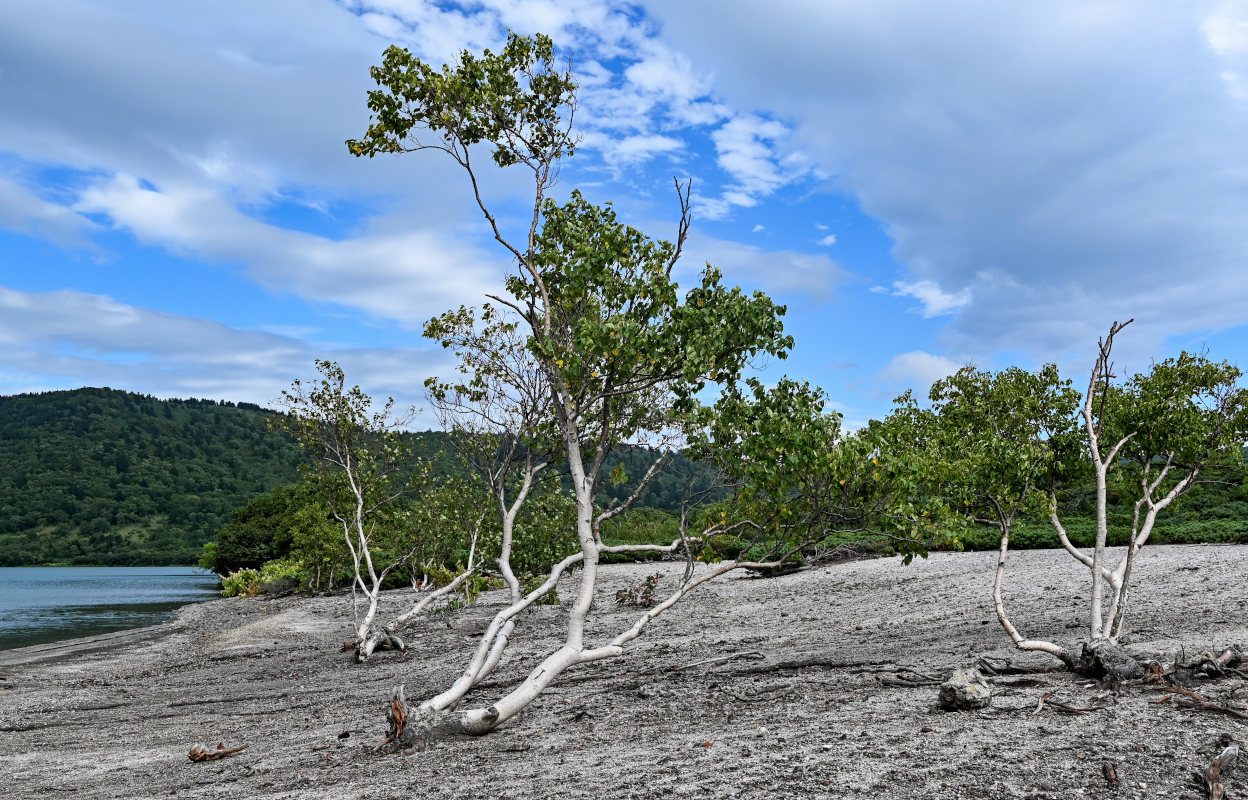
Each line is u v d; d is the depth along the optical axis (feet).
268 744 32.99
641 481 36.76
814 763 20.86
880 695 29.81
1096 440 35.12
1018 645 32.09
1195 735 21.35
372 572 70.23
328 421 71.77
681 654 48.70
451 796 20.80
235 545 196.75
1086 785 17.95
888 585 72.59
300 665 64.13
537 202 37.58
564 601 86.28
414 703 39.91
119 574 340.39
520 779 21.97
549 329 35.29
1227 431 37.60
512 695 30.17
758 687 33.86
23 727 43.80
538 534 60.08
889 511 33.50
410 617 67.21
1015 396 41.27
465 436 44.80
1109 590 54.29
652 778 20.75
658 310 34.45
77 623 117.50
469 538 69.97
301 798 22.21
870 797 17.93
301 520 134.82
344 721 37.42
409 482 74.13
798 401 33.63
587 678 42.27
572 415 34.47
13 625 115.24
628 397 36.52
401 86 36.60
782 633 54.65
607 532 116.16
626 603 80.23
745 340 34.30
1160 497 41.06
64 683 62.08
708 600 79.05
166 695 53.83
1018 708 25.41
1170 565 61.62
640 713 31.09
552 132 38.50
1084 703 25.46
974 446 38.60
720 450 34.88
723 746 23.81
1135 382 40.45
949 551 92.58
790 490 35.88
